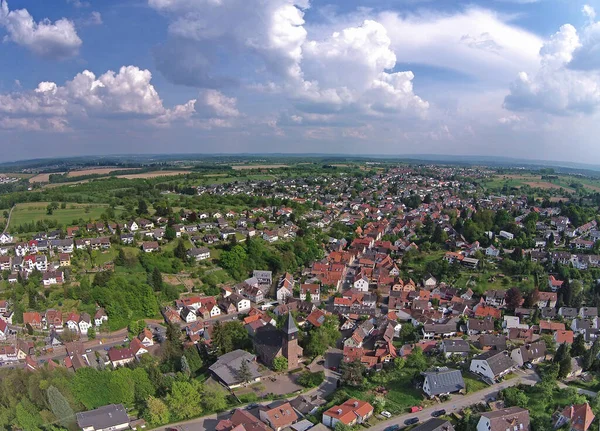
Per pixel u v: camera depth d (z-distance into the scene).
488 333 157.38
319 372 127.06
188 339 159.50
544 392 109.38
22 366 137.75
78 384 112.12
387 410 105.69
